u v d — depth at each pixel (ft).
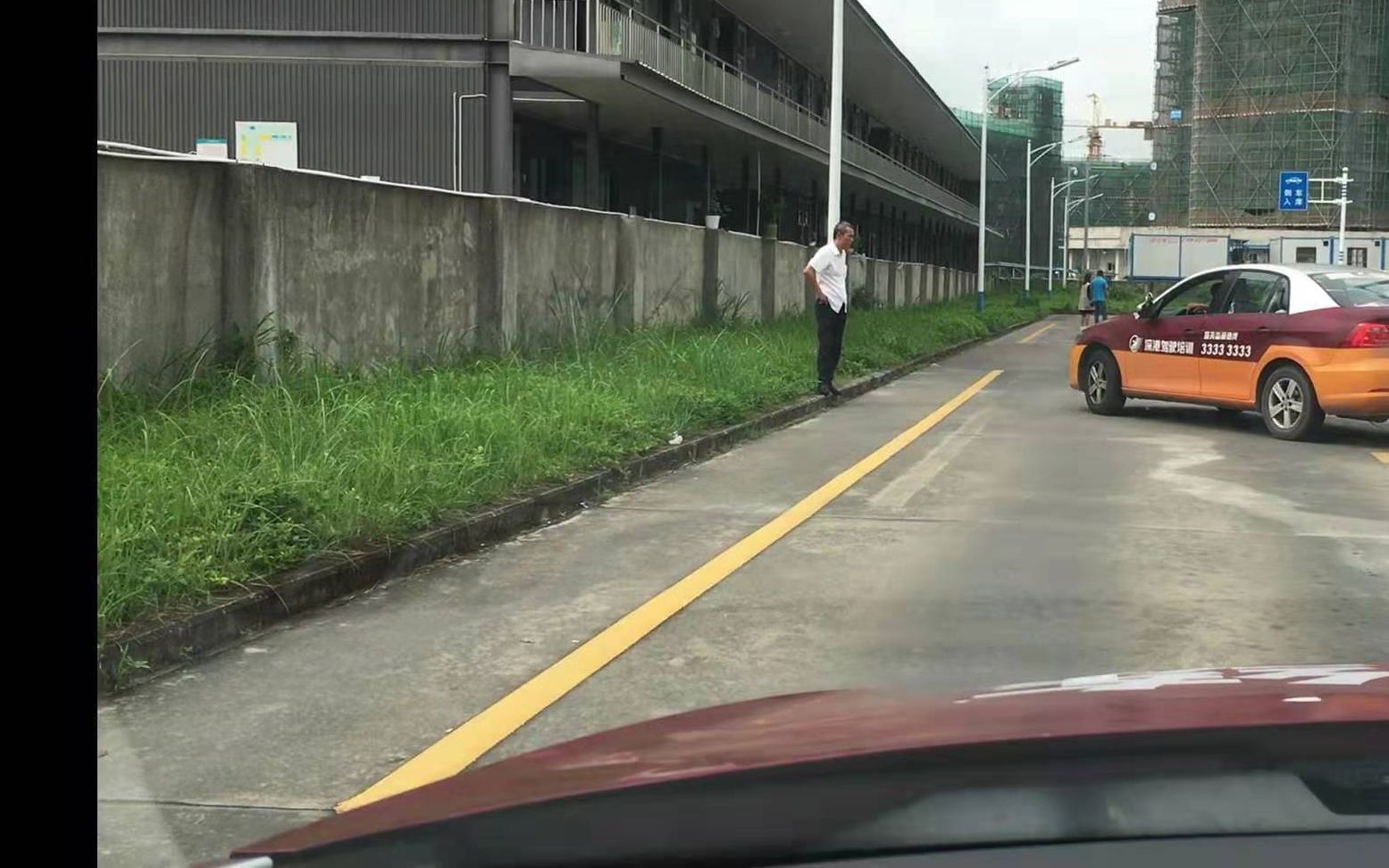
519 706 14.92
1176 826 3.40
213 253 31.14
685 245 65.57
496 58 83.51
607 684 15.75
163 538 18.74
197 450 24.36
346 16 84.48
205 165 30.81
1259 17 277.03
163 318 29.63
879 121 198.49
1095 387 47.09
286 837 4.99
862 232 190.08
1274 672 5.49
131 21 85.35
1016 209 359.05
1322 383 37.83
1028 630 18.01
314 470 22.82
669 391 39.17
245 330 31.76
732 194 130.31
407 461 25.04
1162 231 229.45
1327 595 19.99
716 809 3.89
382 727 14.28
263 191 31.91
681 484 31.24
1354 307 37.96
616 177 117.70
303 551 19.99
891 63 145.89
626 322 56.65
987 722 4.31
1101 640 17.42
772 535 24.89
